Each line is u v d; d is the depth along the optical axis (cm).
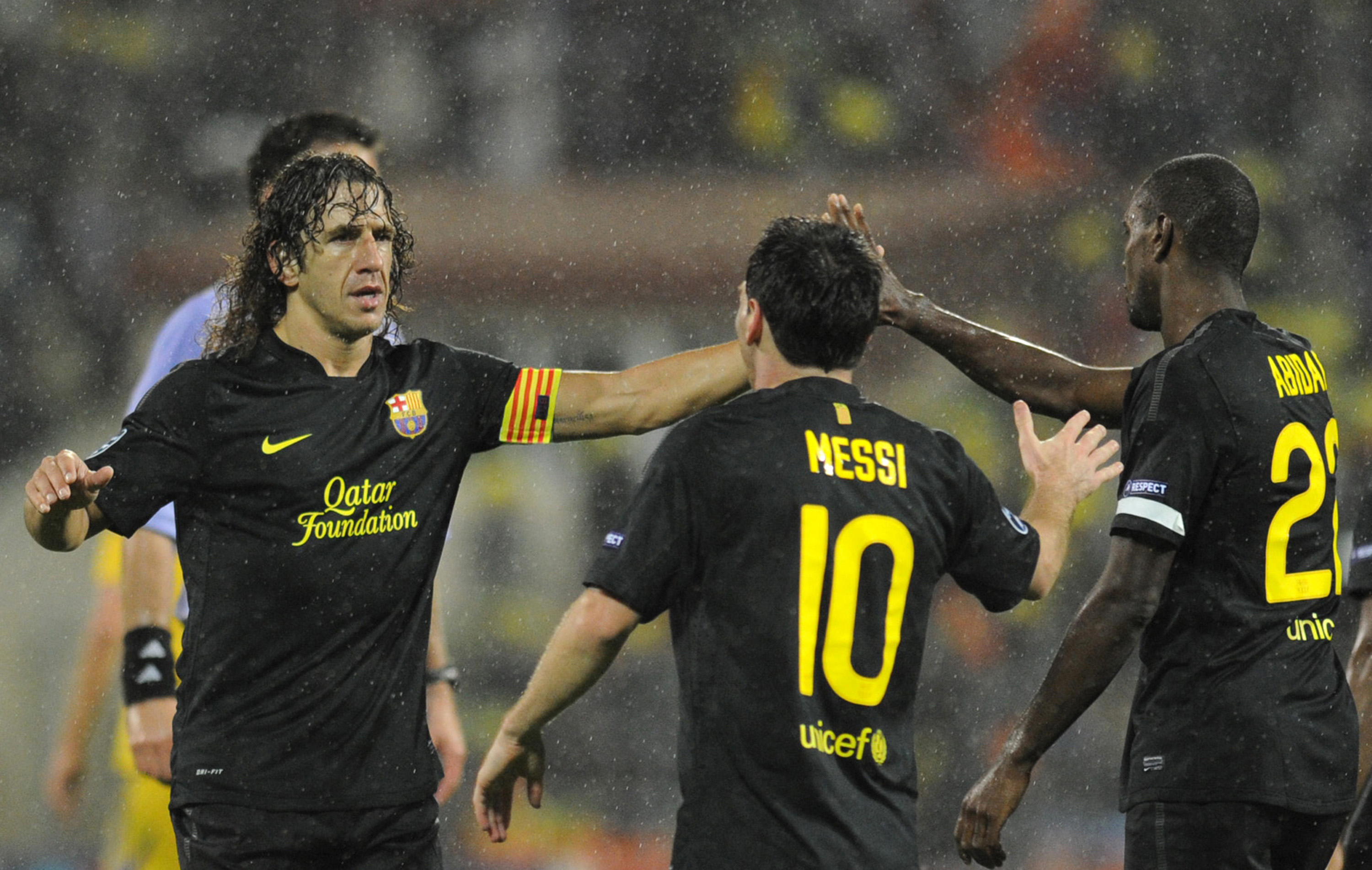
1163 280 1025
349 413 884
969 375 1172
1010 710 2762
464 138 3772
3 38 3738
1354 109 3812
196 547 880
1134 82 3844
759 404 830
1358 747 986
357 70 3866
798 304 828
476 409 939
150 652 1138
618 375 970
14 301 3569
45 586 2884
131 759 1329
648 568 809
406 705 898
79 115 3744
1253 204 1013
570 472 3053
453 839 2400
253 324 897
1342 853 1127
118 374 3581
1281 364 984
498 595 2980
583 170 3744
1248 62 3844
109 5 3847
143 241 3688
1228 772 949
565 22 3819
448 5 3838
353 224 877
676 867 798
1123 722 2670
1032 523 918
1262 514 960
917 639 826
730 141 3781
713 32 3809
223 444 868
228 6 3809
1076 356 3703
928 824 2522
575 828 2452
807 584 800
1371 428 3519
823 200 3772
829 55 3850
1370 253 3762
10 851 2155
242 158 3806
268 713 867
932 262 3772
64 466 787
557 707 841
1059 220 3769
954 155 3828
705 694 802
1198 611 968
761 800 784
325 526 870
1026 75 3866
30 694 2700
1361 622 1147
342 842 873
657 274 3594
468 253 3562
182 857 880
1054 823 2491
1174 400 965
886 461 829
